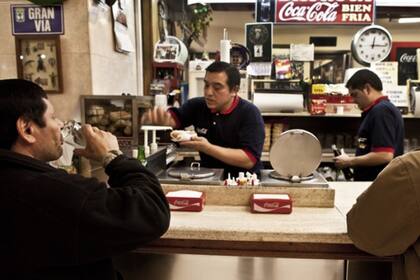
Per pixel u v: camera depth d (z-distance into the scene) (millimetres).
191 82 3314
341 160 2396
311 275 1322
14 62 1873
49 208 759
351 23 3293
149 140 1876
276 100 3256
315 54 5191
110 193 843
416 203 888
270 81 3320
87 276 870
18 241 758
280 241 1197
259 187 1447
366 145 2383
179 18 3930
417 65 3473
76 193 783
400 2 3297
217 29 5707
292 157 1500
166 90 2949
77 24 1819
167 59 3037
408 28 5102
